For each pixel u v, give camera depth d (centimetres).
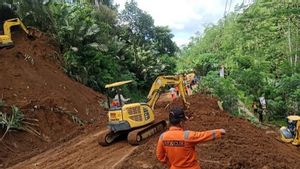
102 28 3319
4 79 1845
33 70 2073
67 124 1794
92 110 2109
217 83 2191
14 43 2216
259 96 2909
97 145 1377
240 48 4697
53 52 2422
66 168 1190
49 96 1912
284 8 3594
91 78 2652
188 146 646
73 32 2666
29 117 1680
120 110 1332
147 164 1043
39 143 1611
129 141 1284
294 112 2686
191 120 1407
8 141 1529
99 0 4641
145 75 4028
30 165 1301
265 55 3894
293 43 3694
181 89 1595
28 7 2508
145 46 4869
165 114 1666
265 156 1117
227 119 1503
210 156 1059
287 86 2795
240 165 1019
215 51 6844
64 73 2392
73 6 2995
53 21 2617
